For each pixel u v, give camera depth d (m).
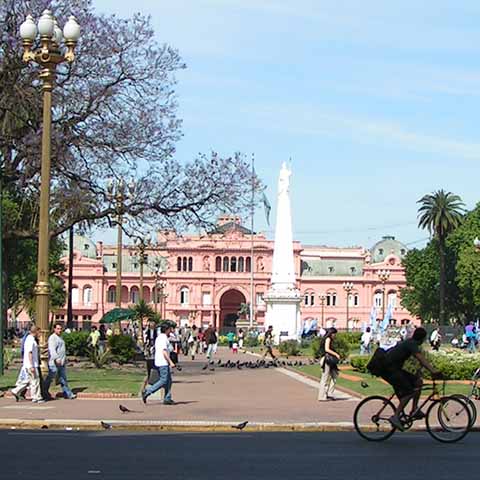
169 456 16.89
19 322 138.62
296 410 26.48
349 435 21.27
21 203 46.47
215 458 16.70
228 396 31.23
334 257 189.88
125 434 20.97
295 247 184.50
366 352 66.69
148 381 28.47
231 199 46.72
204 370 49.09
